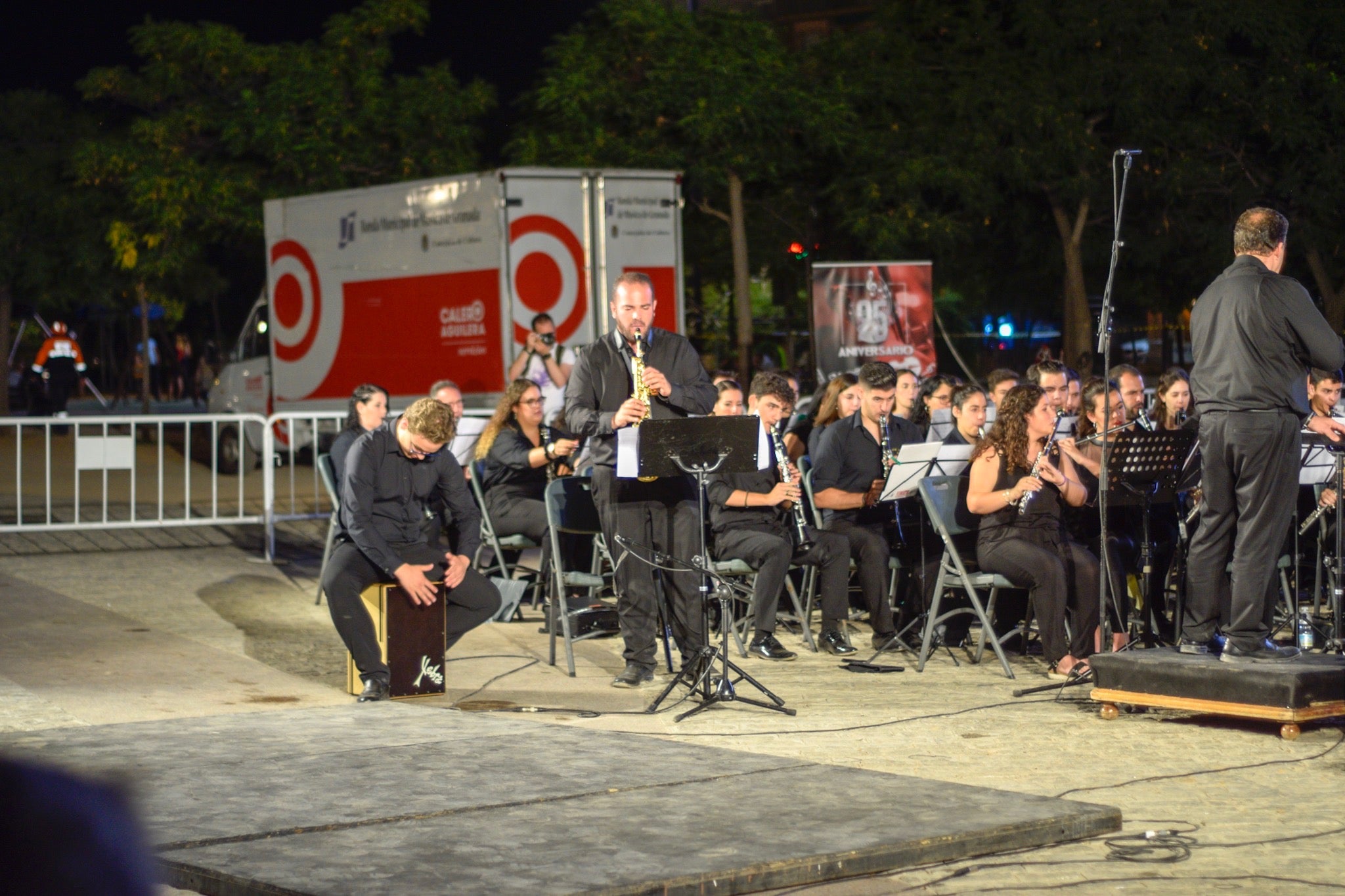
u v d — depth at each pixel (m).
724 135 18.94
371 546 5.99
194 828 3.94
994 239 22.22
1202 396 5.36
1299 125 19.03
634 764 4.73
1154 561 7.32
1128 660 5.45
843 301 15.28
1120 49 19.62
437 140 22.05
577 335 12.35
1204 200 20.53
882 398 7.46
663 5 19.97
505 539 8.22
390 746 4.99
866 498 7.37
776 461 7.29
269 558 10.59
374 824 4.00
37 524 10.87
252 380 17.00
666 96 19.23
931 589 7.36
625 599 6.40
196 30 21.02
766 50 19.91
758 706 5.88
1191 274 20.78
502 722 5.45
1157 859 3.78
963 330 24.30
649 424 5.57
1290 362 5.17
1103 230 21.28
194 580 9.70
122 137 22.58
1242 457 5.22
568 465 8.36
